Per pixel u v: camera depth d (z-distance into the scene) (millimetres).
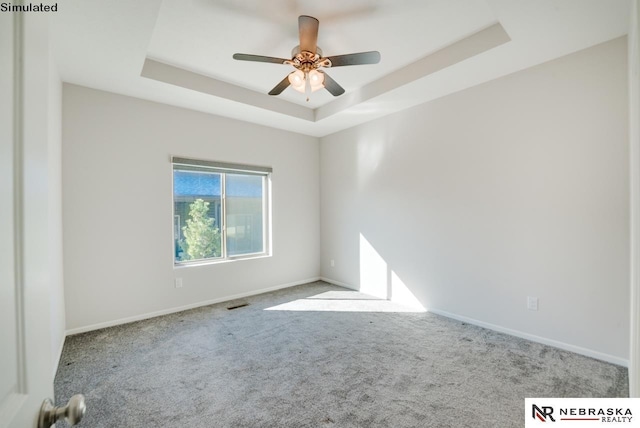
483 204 2980
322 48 2637
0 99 469
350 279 4527
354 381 2074
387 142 3916
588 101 2344
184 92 3092
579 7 1854
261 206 4430
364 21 2266
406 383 2047
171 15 2162
